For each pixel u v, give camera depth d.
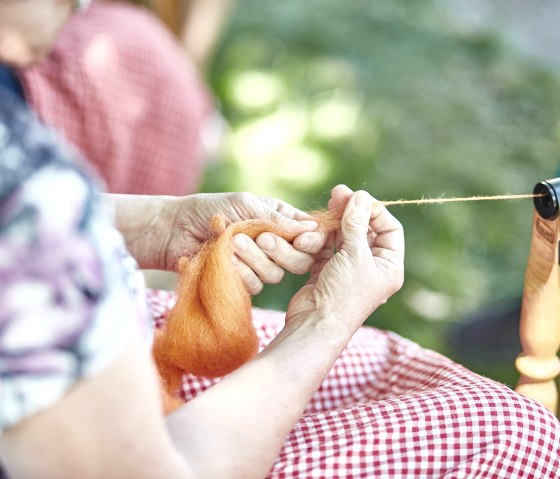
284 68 3.37
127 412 0.64
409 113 3.24
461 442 0.92
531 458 0.93
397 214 2.63
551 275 1.06
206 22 2.66
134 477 0.67
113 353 0.62
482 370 2.05
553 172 2.99
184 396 1.08
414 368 1.14
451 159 2.97
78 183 0.60
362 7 3.92
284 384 0.83
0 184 0.57
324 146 2.89
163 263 1.14
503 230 2.63
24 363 0.59
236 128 2.97
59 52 1.93
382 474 0.90
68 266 0.58
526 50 3.81
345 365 1.17
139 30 2.15
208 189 2.65
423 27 3.82
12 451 0.63
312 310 0.91
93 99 1.95
